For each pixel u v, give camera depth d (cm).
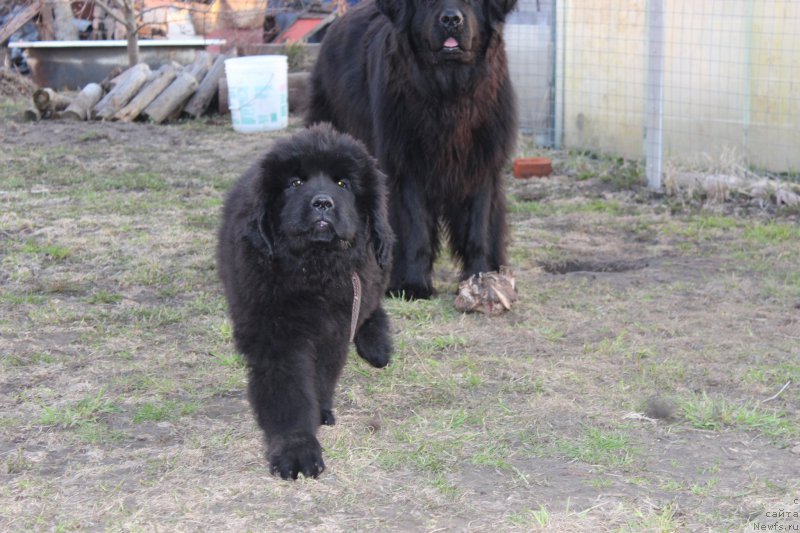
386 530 317
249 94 1105
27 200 798
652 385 444
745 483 347
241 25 1442
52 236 698
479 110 582
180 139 1073
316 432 374
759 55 849
